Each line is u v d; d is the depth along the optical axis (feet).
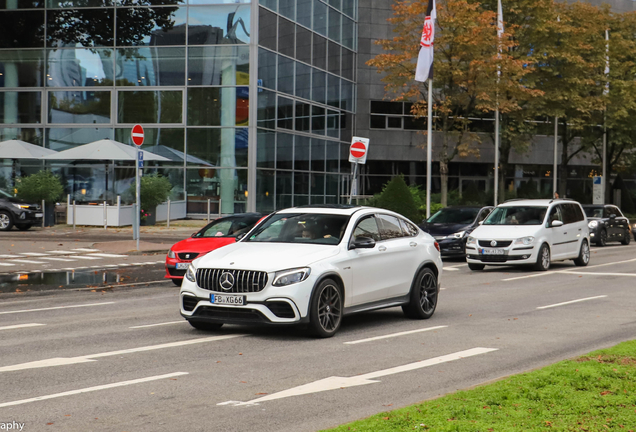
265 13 115.55
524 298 48.49
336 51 141.79
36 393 22.35
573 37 135.23
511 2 135.13
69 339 32.35
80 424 19.01
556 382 22.57
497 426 17.56
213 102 115.55
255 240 36.32
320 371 25.84
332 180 140.05
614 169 186.91
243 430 18.54
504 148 150.41
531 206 71.05
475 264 69.00
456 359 28.19
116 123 120.16
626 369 24.44
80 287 53.52
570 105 137.49
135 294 50.01
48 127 122.83
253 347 30.55
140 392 22.54
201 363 27.14
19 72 123.54
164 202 114.11
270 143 118.01
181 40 117.08
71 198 119.85
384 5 162.20
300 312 31.76
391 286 37.17
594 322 38.17
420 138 168.04
